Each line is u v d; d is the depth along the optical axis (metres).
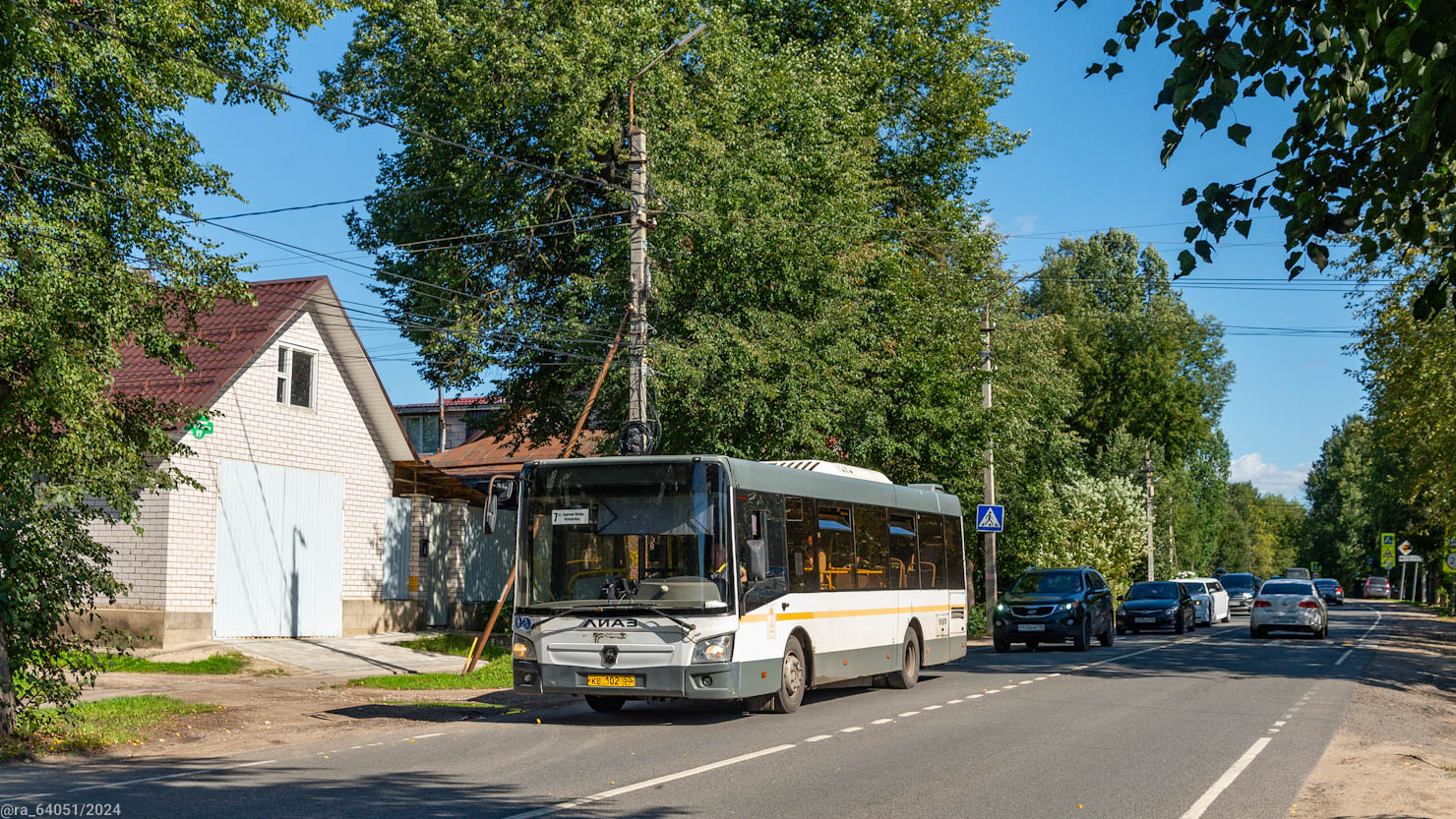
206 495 23.59
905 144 39.28
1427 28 5.33
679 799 9.46
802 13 35.34
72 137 14.61
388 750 12.32
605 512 14.80
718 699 15.55
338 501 27.69
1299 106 6.46
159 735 13.35
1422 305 7.21
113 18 14.29
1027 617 29.91
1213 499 98.12
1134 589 41.72
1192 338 76.25
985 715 15.70
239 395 24.67
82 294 13.37
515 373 30.41
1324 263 6.84
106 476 13.93
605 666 14.28
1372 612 70.25
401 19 27.17
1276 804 9.76
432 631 30.27
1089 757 12.03
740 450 24.61
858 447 28.08
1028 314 73.75
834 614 17.17
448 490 32.53
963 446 31.67
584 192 28.73
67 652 13.31
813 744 12.78
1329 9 6.13
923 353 30.27
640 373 20.58
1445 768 11.87
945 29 39.12
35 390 13.03
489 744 12.81
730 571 14.45
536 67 25.41
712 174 24.95
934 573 21.25
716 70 27.61
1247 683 20.86
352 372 28.12
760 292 25.61
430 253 29.06
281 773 10.72
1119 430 68.31
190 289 14.58
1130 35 6.89
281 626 25.64
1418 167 6.04
